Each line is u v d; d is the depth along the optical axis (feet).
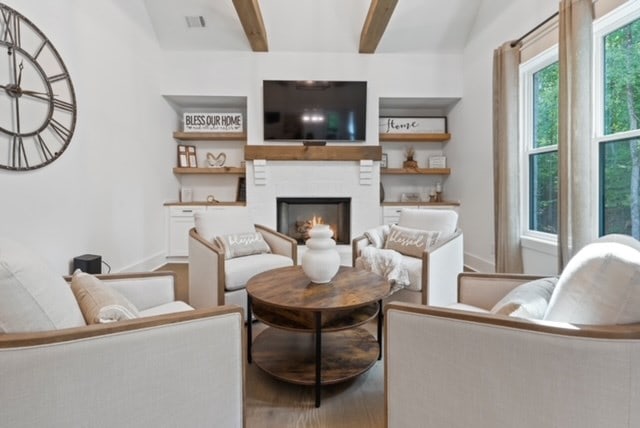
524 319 3.20
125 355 3.19
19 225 7.23
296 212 15.76
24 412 2.84
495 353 3.22
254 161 14.55
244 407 4.01
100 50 9.97
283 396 5.43
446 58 14.78
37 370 2.85
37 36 7.61
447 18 13.62
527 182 10.68
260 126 14.75
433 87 14.80
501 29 11.76
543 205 10.19
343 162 14.88
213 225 9.42
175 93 14.39
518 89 10.46
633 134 7.18
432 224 9.50
